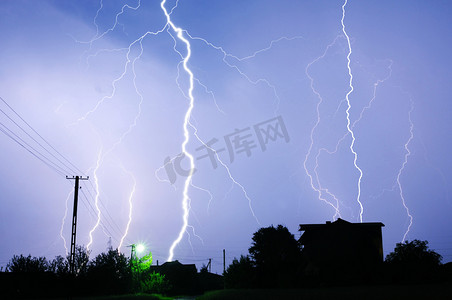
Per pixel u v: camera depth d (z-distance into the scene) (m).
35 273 27.14
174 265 62.59
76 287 28.17
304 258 34.91
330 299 16.56
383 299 15.77
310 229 38.00
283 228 36.94
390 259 29.38
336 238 35.19
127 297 27.31
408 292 18.67
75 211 26.70
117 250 33.41
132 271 35.00
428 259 27.77
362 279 27.67
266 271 33.41
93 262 31.30
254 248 35.69
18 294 26.11
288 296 19.27
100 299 25.92
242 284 32.62
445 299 15.62
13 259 27.56
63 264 28.06
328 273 29.12
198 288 61.72
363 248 34.25
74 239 26.39
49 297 26.55
